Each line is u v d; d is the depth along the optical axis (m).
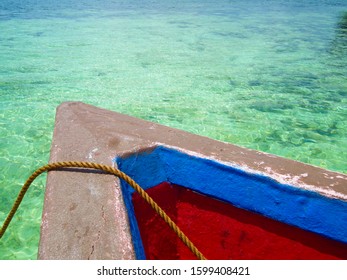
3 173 4.08
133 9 20.03
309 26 14.21
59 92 6.66
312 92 6.84
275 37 11.98
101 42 11.02
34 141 4.82
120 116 2.37
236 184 1.76
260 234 1.79
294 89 7.01
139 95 6.59
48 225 1.40
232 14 18.08
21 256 2.89
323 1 25.52
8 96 6.40
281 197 1.64
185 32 12.86
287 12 18.88
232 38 11.80
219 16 17.30
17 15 16.66
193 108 6.03
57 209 1.47
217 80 7.50
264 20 15.91
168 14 17.89
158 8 20.72
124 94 6.62
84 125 2.18
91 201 1.51
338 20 15.83
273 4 23.30
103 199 1.52
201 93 6.73
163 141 1.97
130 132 2.08
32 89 6.80
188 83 7.29
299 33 12.72
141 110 5.91
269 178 1.64
